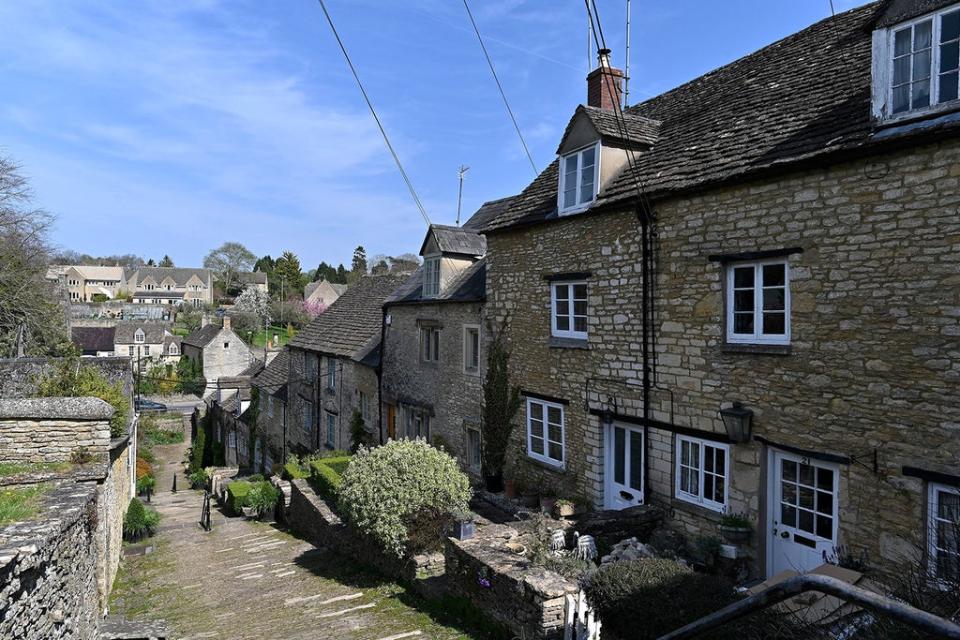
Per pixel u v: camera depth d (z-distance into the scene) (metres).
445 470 10.93
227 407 37.84
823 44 10.95
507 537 9.07
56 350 23.95
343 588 10.65
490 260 14.73
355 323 25.31
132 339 68.06
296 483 17.34
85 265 126.00
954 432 6.67
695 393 9.72
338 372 24.14
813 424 8.03
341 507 11.24
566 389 12.46
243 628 8.67
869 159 7.44
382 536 10.24
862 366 7.51
